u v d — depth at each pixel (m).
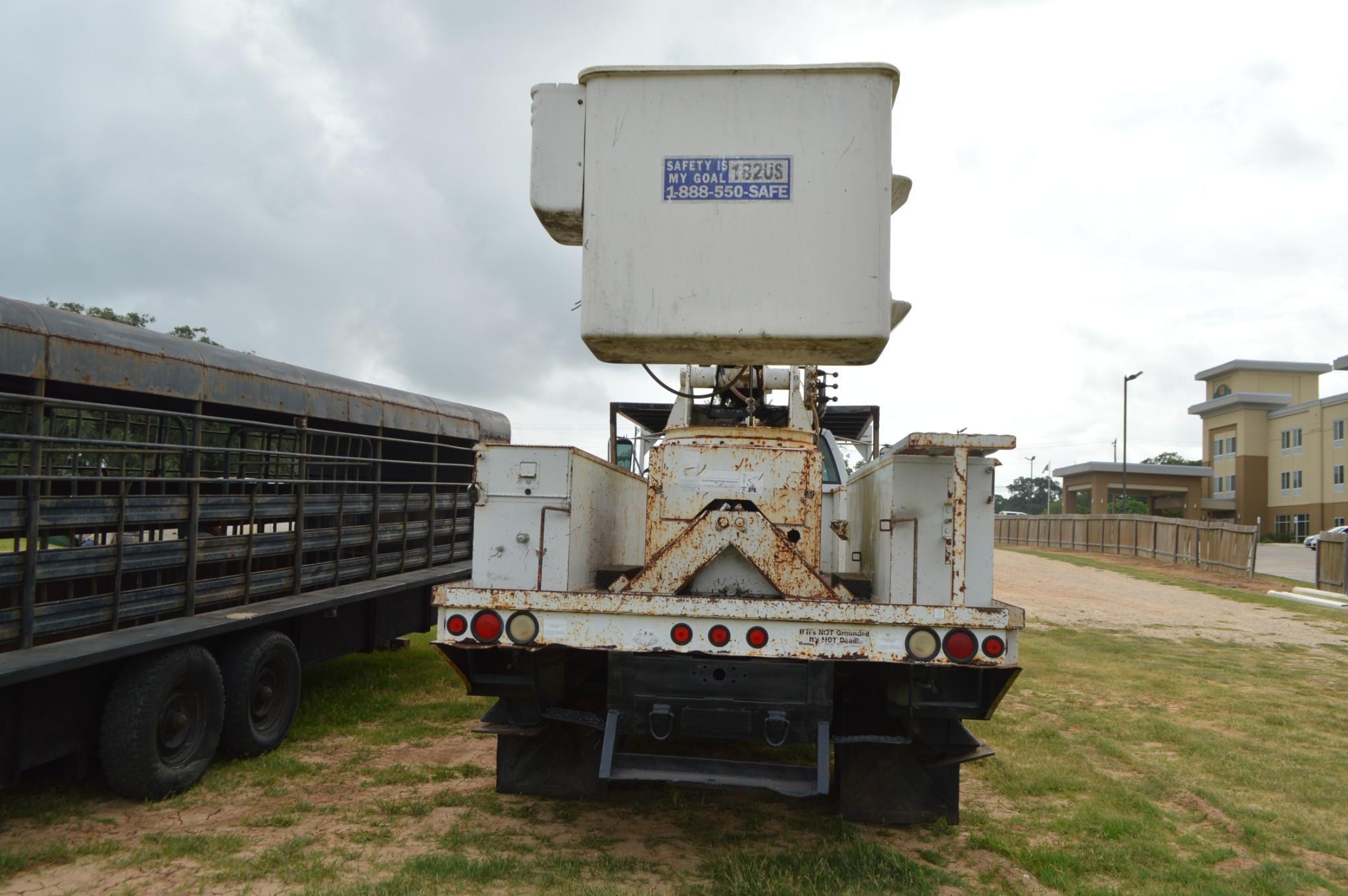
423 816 4.50
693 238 3.65
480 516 4.22
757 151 3.65
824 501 6.04
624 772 3.84
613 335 3.65
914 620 3.69
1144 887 3.93
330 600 5.95
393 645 9.34
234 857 3.89
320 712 6.61
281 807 4.57
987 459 4.07
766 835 4.37
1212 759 6.03
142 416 5.14
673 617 3.80
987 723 6.89
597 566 4.76
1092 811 4.86
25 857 3.79
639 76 3.70
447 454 8.55
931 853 4.23
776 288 3.61
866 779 4.47
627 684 3.97
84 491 5.62
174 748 4.79
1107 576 21.02
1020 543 38.91
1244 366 58.84
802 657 3.73
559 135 3.77
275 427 5.79
